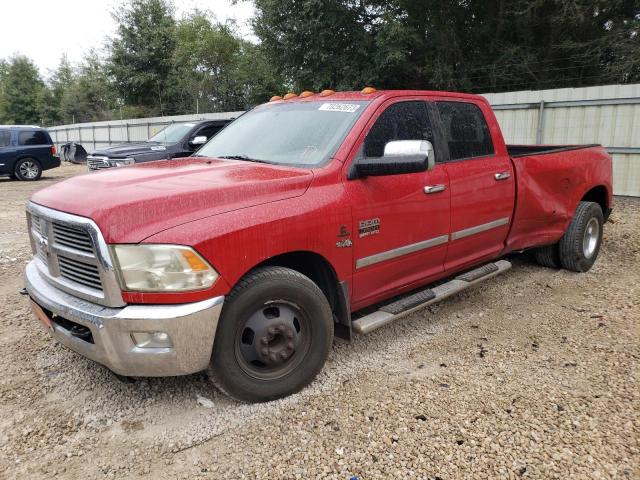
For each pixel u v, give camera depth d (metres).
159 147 11.78
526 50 18.05
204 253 2.83
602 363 3.75
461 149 4.48
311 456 2.80
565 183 5.50
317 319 3.35
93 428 3.12
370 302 3.87
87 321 2.87
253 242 3.00
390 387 3.48
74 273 3.08
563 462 2.71
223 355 3.04
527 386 3.46
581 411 3.15
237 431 3.04
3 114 56.94
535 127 12.29
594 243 6.07
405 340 4.24
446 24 18.14
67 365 3.89
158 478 2.69
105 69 34.56
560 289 5.41
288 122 4.16
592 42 16.53
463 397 3.34
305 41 17.73
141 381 3.62
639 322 4.46
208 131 12.39
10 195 13.93
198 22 31.11
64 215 2.97
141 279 2.77
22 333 4.48
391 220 3.76
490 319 4.64
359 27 17.44
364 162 3.52
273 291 3.13
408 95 4.12
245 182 3.19
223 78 30.81
